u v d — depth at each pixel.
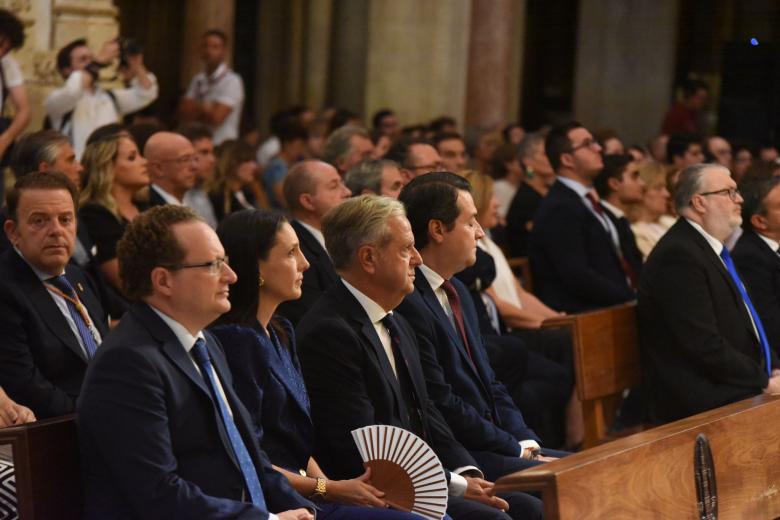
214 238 5.55
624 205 13.16
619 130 23.34
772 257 10.07
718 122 17.19
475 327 8.00
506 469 7.24
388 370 6.75
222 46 16.67
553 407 10.31
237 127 16.83
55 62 14.12
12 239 6.96
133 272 5.51
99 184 9.31
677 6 23.02
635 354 9.38
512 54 19.66
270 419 6.15
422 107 19.55
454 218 7.56
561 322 8.96
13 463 5.51
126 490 5.23
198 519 5.23
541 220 11.69
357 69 21.28
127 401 5.25
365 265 6.76
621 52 23.25
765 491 6.90
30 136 8.91
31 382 6.73
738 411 6.79
